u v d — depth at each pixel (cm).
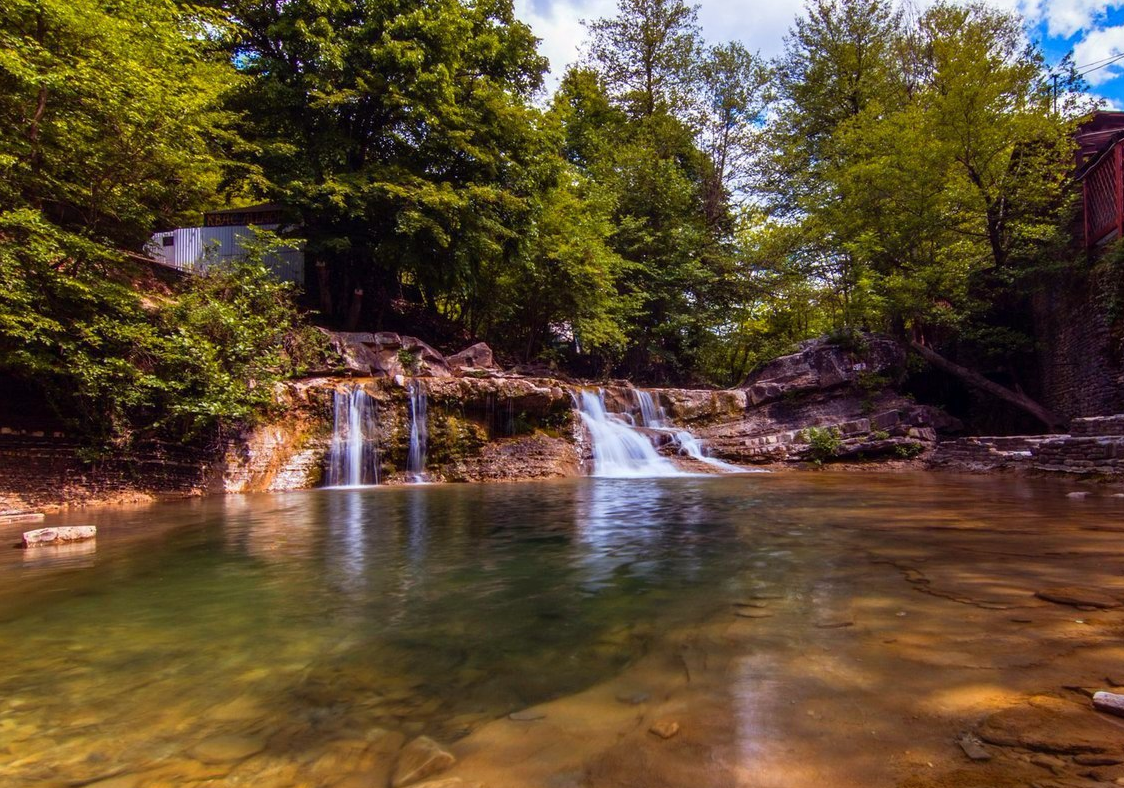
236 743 175
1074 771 140
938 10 2112
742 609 294
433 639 265
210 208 1750
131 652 254
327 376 1302
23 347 750
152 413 908
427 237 1559
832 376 1736
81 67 793
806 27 2522
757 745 161
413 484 1188
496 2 1773
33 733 183
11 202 805
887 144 1745
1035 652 221
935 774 141
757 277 2505
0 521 669
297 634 275
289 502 865
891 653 224
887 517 617
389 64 1465
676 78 2738
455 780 150
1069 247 1513
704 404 1709
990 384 1630
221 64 1389
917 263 1745
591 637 262
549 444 1391
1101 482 912
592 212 2184
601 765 155
